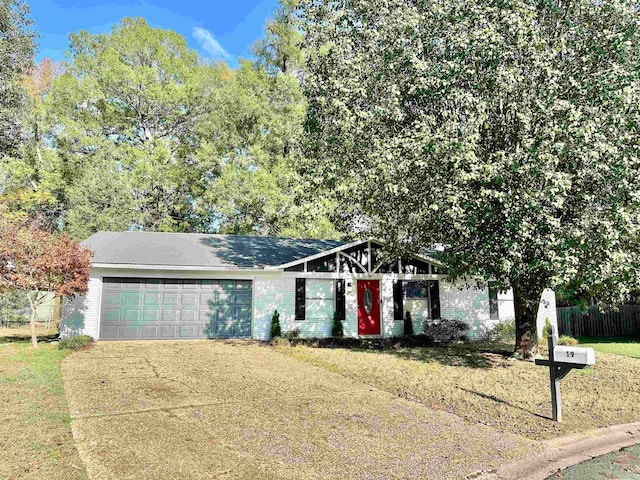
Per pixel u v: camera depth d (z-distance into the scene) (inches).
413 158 346.6
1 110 840.9
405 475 177.0
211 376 356.5
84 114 1003.9
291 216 732.0
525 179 321.7
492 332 700.7
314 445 207.3
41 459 177.2
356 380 362.6
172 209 1052.5
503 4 331.3
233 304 621.3
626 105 309.9
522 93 331.6
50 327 829.2
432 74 350.3
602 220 313.9
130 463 177.0
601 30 336.8
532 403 301.4
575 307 866.1
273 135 988.6
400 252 515.5
